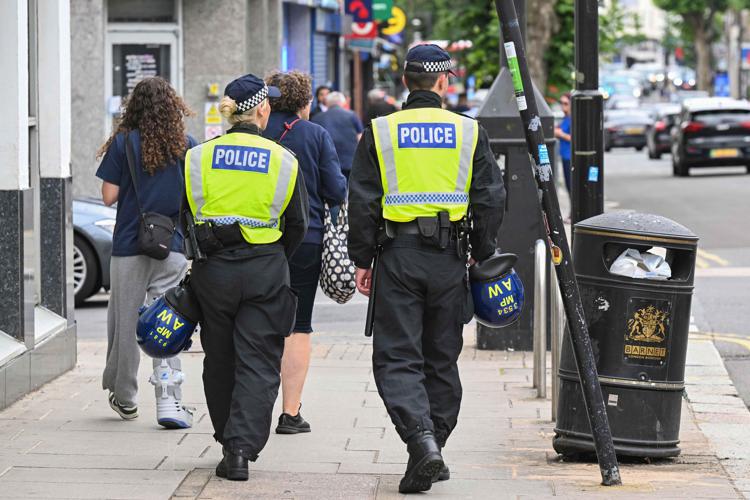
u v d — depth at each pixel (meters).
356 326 32.25
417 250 15.97
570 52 64.00
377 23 84.44
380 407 21.67
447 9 66.00
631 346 17.69
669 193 75.81
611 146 147.75
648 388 17.69
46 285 24.41
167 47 55.56
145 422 20.17
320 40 84.00
